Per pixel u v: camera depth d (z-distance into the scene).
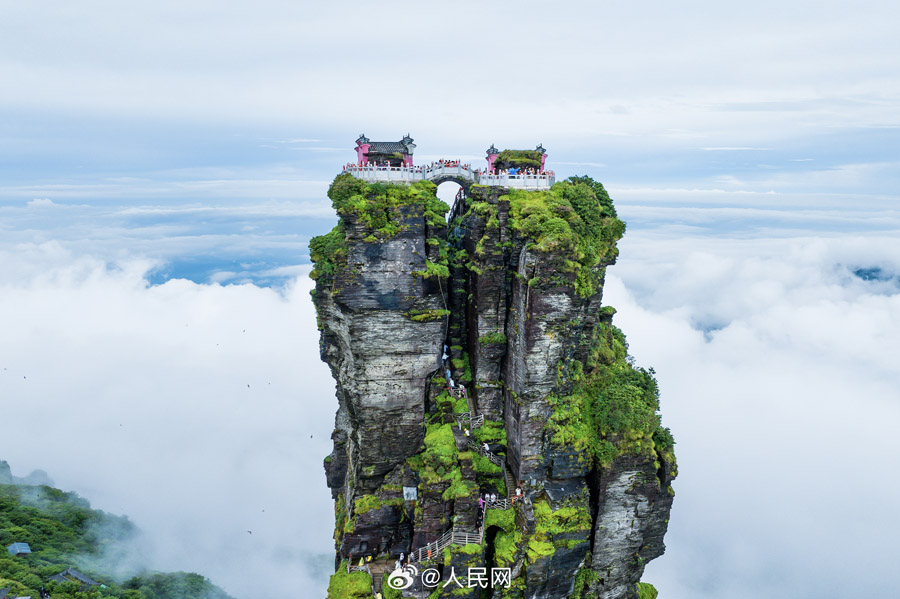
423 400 65.38
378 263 61.53
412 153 69.94
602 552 66.75
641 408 64.75
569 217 63.22
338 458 81.69
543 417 63.06
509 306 66.62
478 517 61.78
